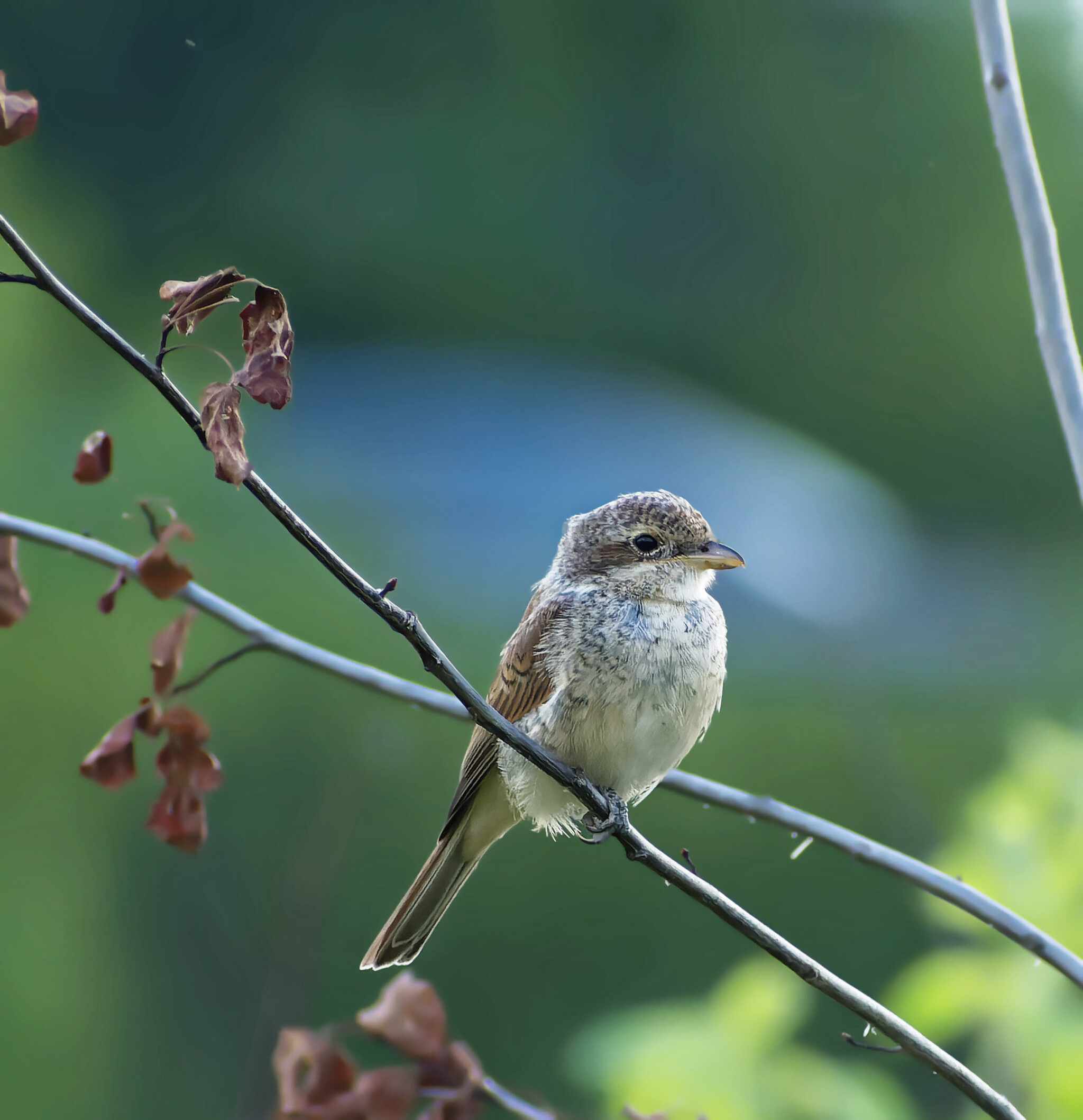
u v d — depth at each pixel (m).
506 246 34.38
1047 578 29.95
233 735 13.02
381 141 33.81
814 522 21.50
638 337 35.19
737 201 35.44
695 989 12.28
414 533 19.62
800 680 16.69
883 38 35.22
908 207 35.38
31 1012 11.06
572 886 12.68
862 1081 4.78
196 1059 11.46
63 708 12.77
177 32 32.38
